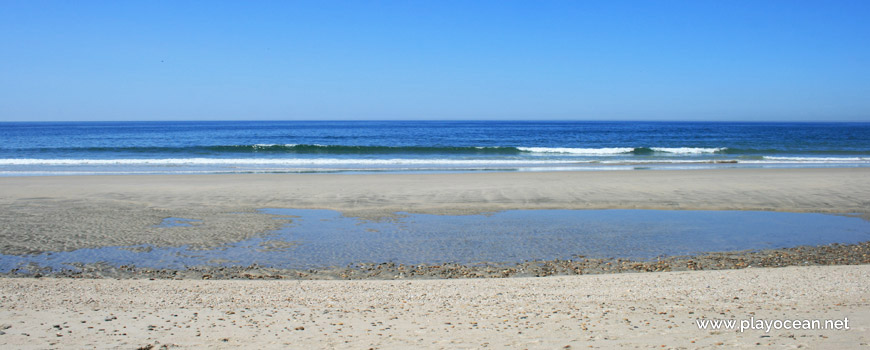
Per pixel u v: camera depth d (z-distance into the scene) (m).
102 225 12.06
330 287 7.21
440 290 6.95
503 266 9.06
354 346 4.54
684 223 12.80
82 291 6.89
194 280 7.80
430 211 14.15
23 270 8.71
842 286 6.76
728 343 4.49
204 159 31.05
